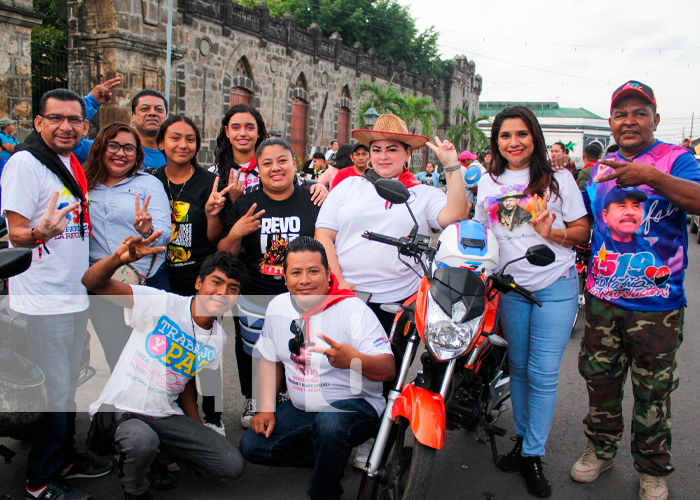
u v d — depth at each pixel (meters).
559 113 69.31
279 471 3.31
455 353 2.48
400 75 29.39
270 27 18.95
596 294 3.20
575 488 3.22
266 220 3.55
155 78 12.37
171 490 3.06
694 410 4.23
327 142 23.30
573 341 6.02
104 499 2.90
